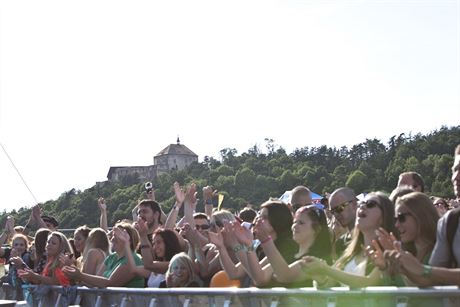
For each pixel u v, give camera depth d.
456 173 8.39
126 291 11.02
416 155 115.75
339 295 7.45
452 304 6.66
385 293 7.07
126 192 114.75
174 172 155.62
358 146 138.88
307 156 150.25
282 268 8.57
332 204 9.75
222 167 147.88
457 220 7.30
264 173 146.88
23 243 16.25
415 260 6.93
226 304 8.89
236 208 133.88
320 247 9.14
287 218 9.73
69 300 12.49
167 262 11.42
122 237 11.80
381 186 114.38
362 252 8.38
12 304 9.99
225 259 9.96
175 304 9.87
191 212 13.68
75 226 116.75
